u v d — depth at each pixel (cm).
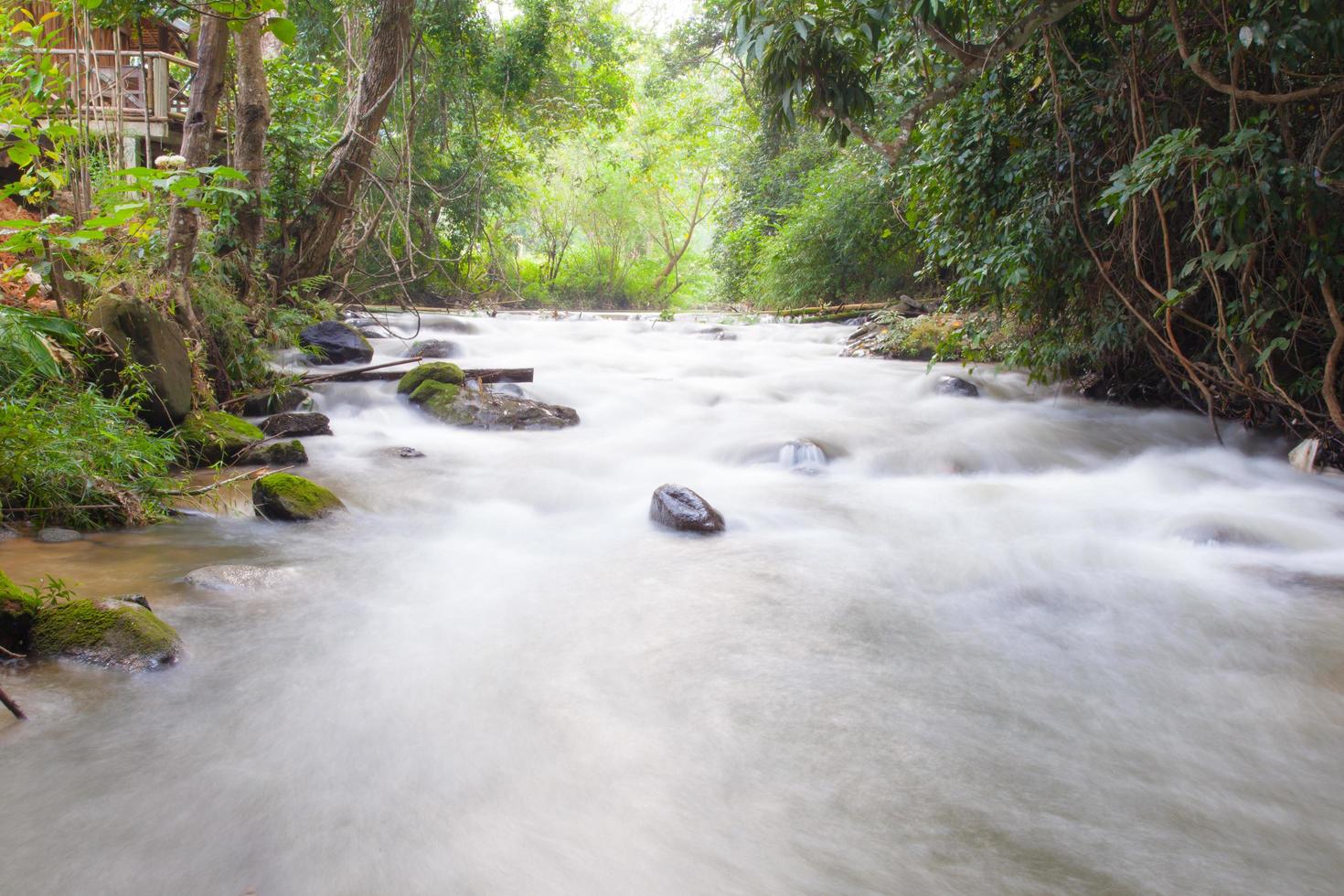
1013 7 619
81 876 199
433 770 251
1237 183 571
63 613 314
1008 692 317
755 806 239
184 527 481
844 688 316
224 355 764
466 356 1163
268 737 264
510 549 474
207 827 219
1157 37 646
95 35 1429
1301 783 260
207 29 727
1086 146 720
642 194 3609
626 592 409
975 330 914
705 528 509
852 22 554
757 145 2545
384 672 312
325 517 509
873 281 1856
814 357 1290
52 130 468
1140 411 908
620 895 200
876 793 248
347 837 218
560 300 3328
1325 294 596
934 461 710
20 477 448
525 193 2433
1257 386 727
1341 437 693
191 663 310
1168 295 652
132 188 411
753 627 371
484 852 215
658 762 261
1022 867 216
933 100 604
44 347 430
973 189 799
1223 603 415
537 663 327
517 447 718
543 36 2123
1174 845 227
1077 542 510
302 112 1139
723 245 2764
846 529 530
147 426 580
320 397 809
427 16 1708
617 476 651
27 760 246
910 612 396
